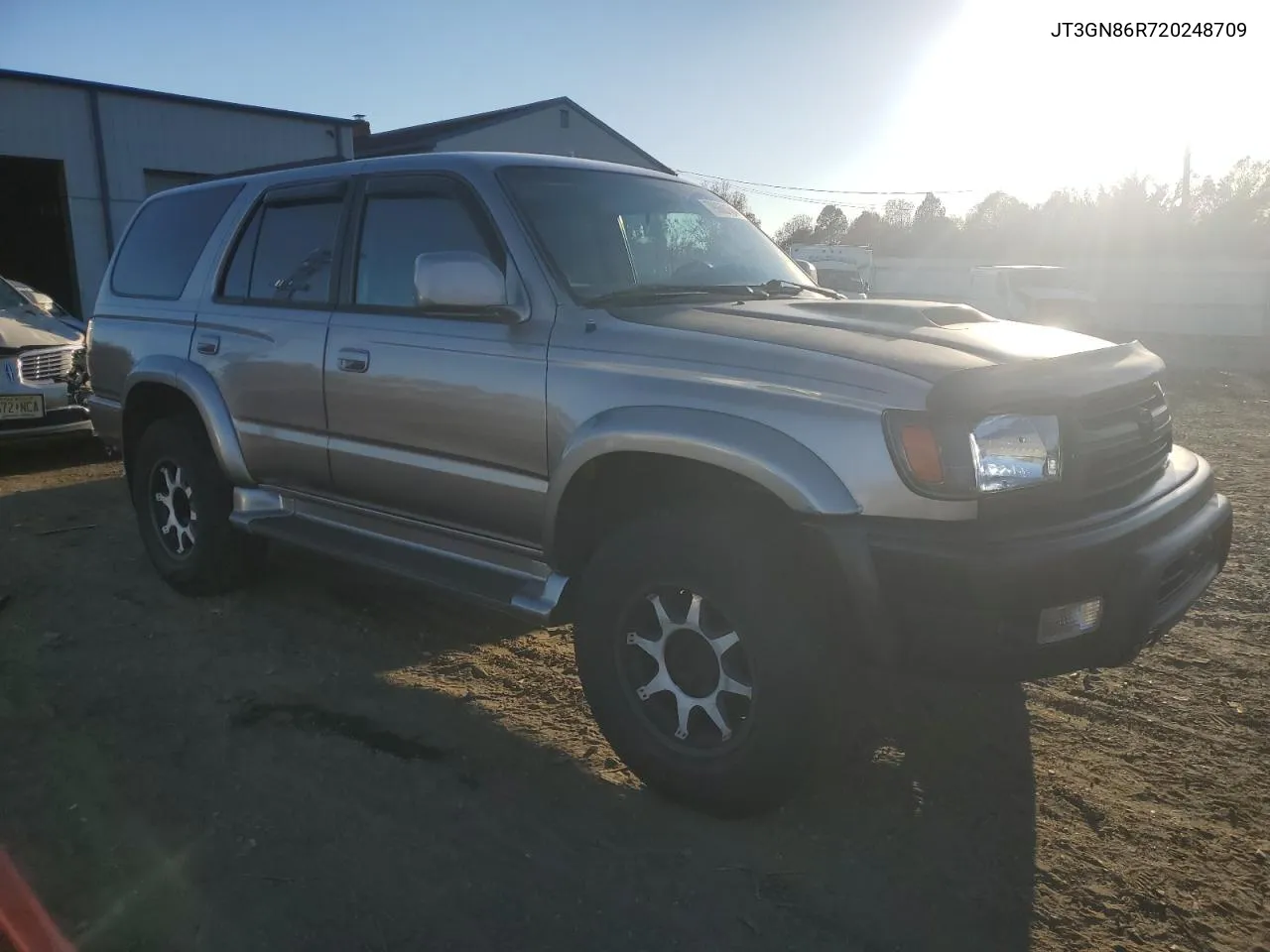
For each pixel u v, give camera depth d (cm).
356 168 409
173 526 488
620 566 299
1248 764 335
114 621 457
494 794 316
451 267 320
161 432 478
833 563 266
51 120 1739
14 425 748
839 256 3148
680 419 285
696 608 288
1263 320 3109
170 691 386
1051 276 2177
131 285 514
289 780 322
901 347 283
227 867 277
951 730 358
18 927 251
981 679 264
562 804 311
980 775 328
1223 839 294
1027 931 255
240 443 439
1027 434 265
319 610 473
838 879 275
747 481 281
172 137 1891
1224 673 404
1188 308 3228
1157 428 306
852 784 322
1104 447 279
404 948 246
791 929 255
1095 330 2073
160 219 512
